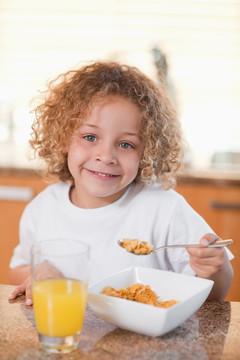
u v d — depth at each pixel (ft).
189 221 4.38
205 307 3.23
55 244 2.65
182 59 10.26
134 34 10.28
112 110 3.95
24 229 4.79
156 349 2.58
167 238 4.35
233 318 3.05
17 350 2.52
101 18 10.27
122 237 4.35
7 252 8.38
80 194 4.48
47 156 4.77
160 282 3.21
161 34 10.24
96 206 4.45
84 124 4.00
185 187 7.97
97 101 3.98
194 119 10.29
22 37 10.41
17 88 10.46
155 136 4.31
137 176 4.48
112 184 4.08
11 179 8.20
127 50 10.25
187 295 3.09
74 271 2.57
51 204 4.64
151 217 4.37
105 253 4.34
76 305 2.51
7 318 2.93
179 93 10.30
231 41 10.14
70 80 4.46
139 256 4.30
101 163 3.97
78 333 2.57
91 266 4.37
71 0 10.24
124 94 4.05
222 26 10.11
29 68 10.48
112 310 2.72
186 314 2.80
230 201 7.95
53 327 2.48
